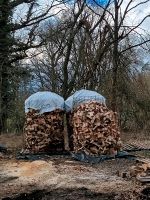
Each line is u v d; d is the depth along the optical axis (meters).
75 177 10.83
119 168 12.09
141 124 25.39
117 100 25.56
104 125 13.84
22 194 9.88
